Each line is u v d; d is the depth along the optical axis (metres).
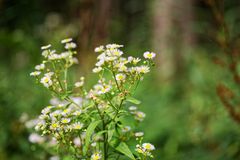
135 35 9.59
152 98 6.36
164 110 6.12
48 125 2.85
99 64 2.71
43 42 8.66
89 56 6.52
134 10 12.27
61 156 3.50
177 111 6.10
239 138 4.87
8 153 5.20
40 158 4.61
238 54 4.59
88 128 2.62
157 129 5.77
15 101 5.57
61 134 2.71
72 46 3.06
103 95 2.80
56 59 2.97
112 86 2.77
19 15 9.91
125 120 2.72
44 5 11.45
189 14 7.96
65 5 11.55
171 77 7.56
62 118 2.74
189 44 7.93
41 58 7.15
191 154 5.19
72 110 2.83
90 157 2.83
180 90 6.89
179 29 7.93
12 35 7.96
